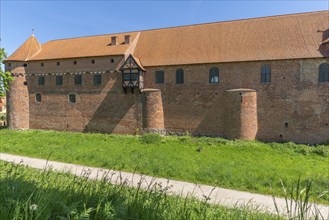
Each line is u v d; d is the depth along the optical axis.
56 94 30.56
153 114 26.23
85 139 24.03
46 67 30.98
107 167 13.20
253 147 20.08
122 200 3.23
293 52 22.52
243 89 23.33
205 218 3.18
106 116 28.34
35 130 30.70
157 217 2.87
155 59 27.44
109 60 28.19
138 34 31.47
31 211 2.39
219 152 18.77
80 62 29.42
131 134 27.25
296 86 22.34
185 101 25.84
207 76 25.11
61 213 2.61
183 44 27.83
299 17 25.00
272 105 23.09
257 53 23.73
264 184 10.98
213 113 24.88
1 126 35.50
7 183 3.53
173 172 12.34
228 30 27.17
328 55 21.11
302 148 19.42
